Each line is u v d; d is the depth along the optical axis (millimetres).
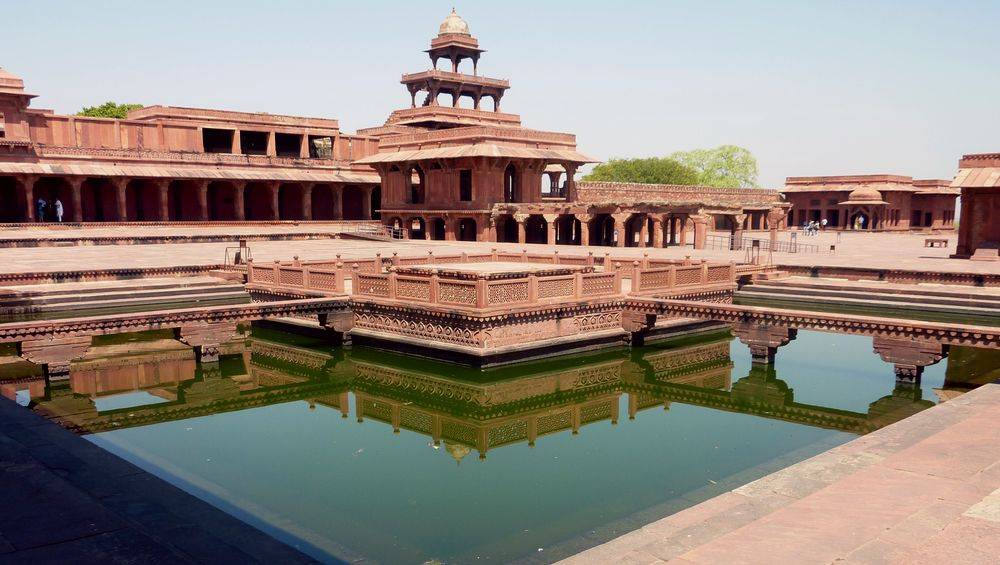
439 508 8297
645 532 5539
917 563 4160
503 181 44500
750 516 5484
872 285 23750
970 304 20547
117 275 23828
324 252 33094
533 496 8672
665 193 53156
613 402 13820
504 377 14578
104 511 5191
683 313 16109
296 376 15945
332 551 7156
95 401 13617
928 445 6719
